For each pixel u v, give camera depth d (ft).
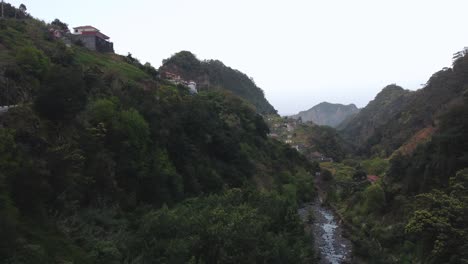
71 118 80.23
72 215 67.36
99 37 206.59
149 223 74.02
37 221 58.39
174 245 67.36
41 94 76.23
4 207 52.44
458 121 108.78
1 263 45.85
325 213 165.58
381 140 355.56
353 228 125.80
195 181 120.06
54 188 64.54
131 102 112.78
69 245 59.21
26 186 57.36
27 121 69.67
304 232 103.81
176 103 139.03
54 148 68.49
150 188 96.43
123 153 92.73
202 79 391.65
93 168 78.84
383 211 122.62
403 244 90.22
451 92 256.32
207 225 75.10
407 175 125.80
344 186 211.41
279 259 73.31
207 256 68.80
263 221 89.81
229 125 189.67
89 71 113.29
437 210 76.23
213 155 151.53
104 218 73.51
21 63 88.94
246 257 67.82
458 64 272.92
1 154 58.18
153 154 104.32
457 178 88.28
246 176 163.32
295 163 258.16
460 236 67.41
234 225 74.84
